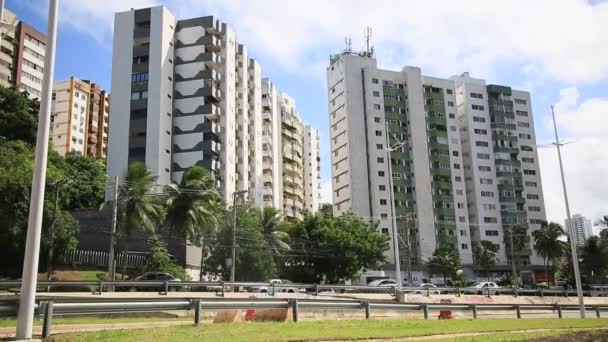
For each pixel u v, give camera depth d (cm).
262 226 6950
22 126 6272
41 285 3125
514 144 12131
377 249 7244
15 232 4250
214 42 8881
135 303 1385
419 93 11438
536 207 11975
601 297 5606
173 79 8656
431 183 11156
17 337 1127
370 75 11338
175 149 8425
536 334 1528
